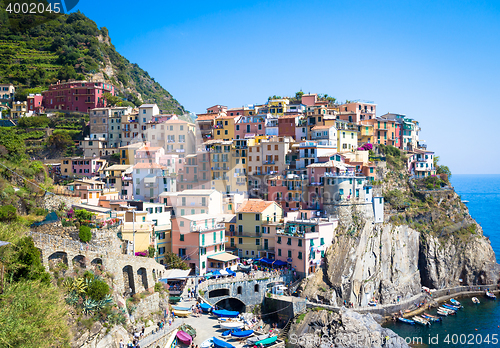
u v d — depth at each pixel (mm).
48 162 161875
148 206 76938
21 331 40656
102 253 63594
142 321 67312
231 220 122938
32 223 65125
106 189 103500
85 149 174000
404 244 142375
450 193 170000
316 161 137750
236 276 104125
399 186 161750
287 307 101188
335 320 100062
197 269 100562
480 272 156500
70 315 51812
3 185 70438
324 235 117438
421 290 144000
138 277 71562
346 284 116688
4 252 48812
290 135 162875
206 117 174000
